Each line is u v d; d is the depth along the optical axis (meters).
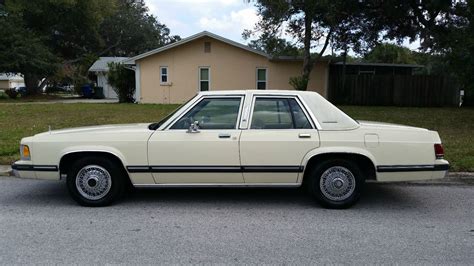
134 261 3.61
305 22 20.89
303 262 3.61
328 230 4.42
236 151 5.05
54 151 5.14
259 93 5.25
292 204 5.39
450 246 4.00
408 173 5.13
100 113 16.56
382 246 3.99
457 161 7.39
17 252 3.79
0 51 28.53
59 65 32.81
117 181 5.23
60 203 5.40
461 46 12.52
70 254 3.75
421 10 19.14
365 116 16.16
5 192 5.94
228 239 4.14
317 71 24.78
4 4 31.03
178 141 5.06
